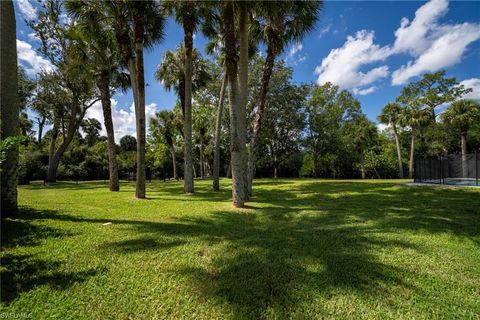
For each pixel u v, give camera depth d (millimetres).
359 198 9633
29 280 2924
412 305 2551
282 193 11414
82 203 8344
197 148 33781
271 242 4344
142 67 9586
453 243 4371
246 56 8391
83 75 14484
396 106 27484
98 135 41094
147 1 9273
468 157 15531
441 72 25234
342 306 2520
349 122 32406
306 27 10406
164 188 15281
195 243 4266
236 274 3150
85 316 2348
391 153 33781
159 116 30031
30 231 4723
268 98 23766
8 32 5574
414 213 6812
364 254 3820
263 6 8094
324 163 34625
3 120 5508
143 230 5027
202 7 9383
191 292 2748
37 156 28172
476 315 2410
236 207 7656
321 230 5137
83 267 3279
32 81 20766
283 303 2564
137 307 2492
